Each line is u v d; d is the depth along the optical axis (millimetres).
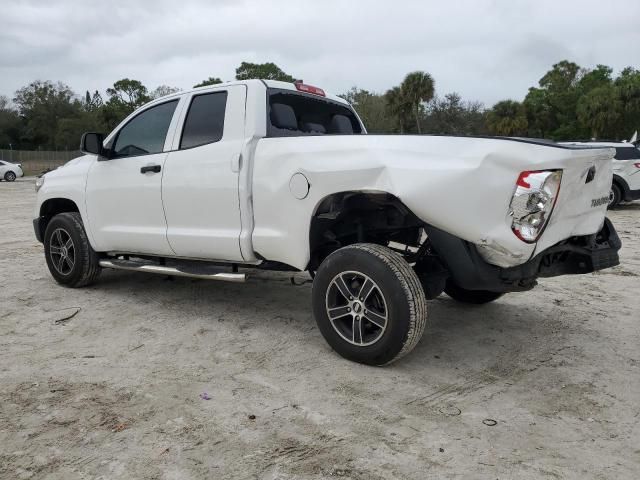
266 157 4145
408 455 2695
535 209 3268
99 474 2539
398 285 3502
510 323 4762
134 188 5047
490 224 3312
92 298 5527
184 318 4879
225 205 4371
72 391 3396
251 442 2811
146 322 4773
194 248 4672
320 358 3936
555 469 2584
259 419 3047
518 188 3264
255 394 3359
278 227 4105
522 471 2564
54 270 5957
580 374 3686
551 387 3486
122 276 6504
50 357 3973
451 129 53719
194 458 2666
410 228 4234
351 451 2727
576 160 3400
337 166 3686
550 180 3275
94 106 83750
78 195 5590
